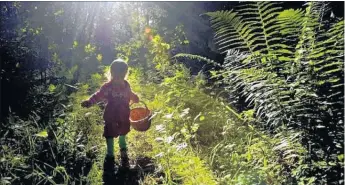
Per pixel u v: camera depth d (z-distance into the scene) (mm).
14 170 2049
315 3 1804
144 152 2248
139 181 1943
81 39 6598
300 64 1703
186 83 2840
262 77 1762
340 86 1619
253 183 1573
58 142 2273
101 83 3699
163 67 3578
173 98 2762
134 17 5840
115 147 2369
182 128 2215
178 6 5316
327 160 1541
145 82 3574
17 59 3447
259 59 1916
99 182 1879
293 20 1730
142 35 4852
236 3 4051
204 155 2057
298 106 1671
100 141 2459
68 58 4375
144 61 4363
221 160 1914
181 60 4121
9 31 3723
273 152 1784
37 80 3443
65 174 2000
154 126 2541
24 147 2314
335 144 1544
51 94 3053
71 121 2568
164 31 5266
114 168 2107
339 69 1579
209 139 2299
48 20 5266
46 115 2777
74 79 3850
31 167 2076
